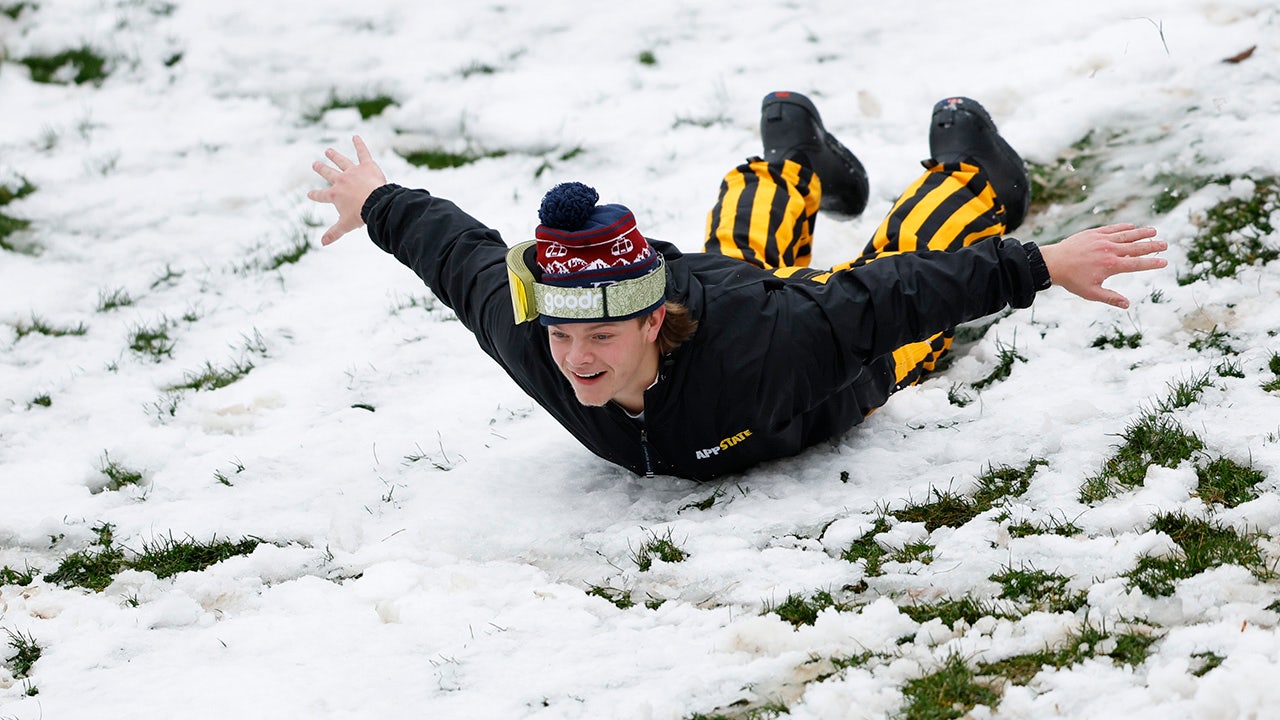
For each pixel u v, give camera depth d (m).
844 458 16.17
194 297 23.98
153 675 13.54
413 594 14.59
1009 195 19.58
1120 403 16.33
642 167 26.05
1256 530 13.29
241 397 20.28
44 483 18.28
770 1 31.75
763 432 15.05
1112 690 11.26
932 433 16.50
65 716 12.93
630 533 15.22
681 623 13.42
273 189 27.64
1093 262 14.18
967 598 12.93
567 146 27.33
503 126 28.45
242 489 17.77
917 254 14.47
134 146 29.80
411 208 16.06
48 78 33.00
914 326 14.32
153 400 20.55
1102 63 25.67
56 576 16.06
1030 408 16.70
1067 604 12.60
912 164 24.30
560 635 13.50
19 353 22.44
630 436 15.23
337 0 35.19
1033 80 25.94
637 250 13.28
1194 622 12.02
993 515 14.34
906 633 12.65
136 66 33.12
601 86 29.41
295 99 31.14
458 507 16.38
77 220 26.97
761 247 18.80
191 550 16.19
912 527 14.48
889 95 26.80
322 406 19.86
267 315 23.00
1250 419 15.33
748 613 13.46
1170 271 19.38
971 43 28.06
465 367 20.55
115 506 17.59
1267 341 17.22
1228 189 20.66
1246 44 24.91
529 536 15.66
